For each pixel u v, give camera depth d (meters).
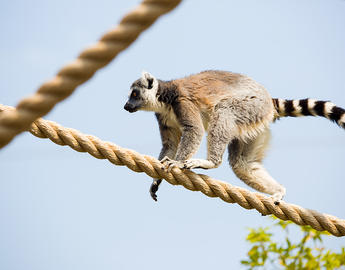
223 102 11.61
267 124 11.97
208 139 11.26
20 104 3.29
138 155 8.75
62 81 3.32
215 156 10.95
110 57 3.35
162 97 11.99
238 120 11.57
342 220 8.98
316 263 10.06
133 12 3.30
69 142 8.44
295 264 10.16
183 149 11.08
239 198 8.92
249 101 11.73
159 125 12.32
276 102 12.37
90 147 8.52
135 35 3.35
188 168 9.98
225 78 12.13
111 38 3.32
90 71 3.34
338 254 10.06
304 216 8.94
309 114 12.05
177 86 11.95
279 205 8.95
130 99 12.30
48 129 8.33
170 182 8.95
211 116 11.56
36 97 3.30
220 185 8.91
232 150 11.58
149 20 3.30
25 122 3.31
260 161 11.63
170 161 9.82
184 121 11.44
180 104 11.67
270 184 10.86
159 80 12.39
